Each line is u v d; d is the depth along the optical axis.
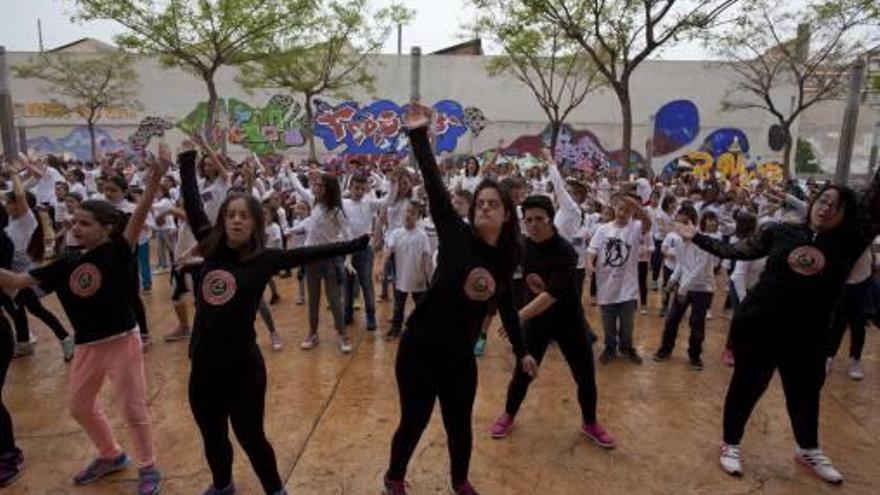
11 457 3.84
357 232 6.94
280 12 15.23
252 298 3.14
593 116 27.08
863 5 15.02
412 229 6.45
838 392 5.52
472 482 3.85
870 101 23.12
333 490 3.74
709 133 27.16
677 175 20.09
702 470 4.05
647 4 11.72
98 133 26.17
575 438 4.47
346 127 26.66
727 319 7.90
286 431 4.50
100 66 24.72
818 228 3.71
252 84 21.53
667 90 26.95
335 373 5.70
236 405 3.18
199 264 4.50
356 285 8.17
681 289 5.96
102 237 3.51
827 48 17.61
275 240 7.80
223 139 22.34
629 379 5.67
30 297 5.75
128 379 3.58
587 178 17.66
